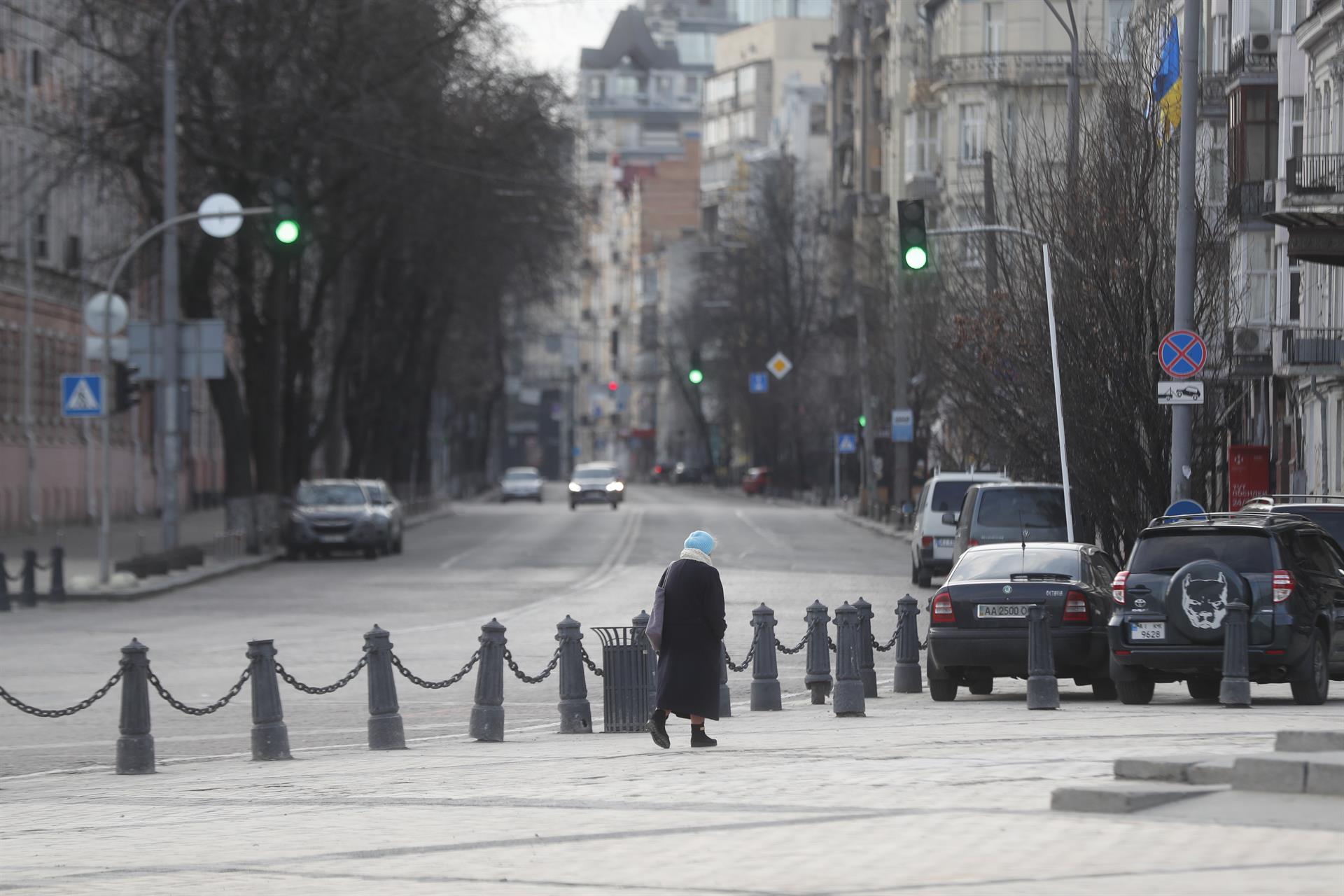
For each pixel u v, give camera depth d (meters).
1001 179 128.75
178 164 162.88
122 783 51.53
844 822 35.88
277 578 148.75
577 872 32.12
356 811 42.38
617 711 62.16
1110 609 70.38
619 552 183.25
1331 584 66.88
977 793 38.72
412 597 128.00
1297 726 52.81
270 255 167.88
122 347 132.00
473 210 175.25
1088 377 98.44
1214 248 100.25
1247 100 152.00
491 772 49.25
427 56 161.62
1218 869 28.66
